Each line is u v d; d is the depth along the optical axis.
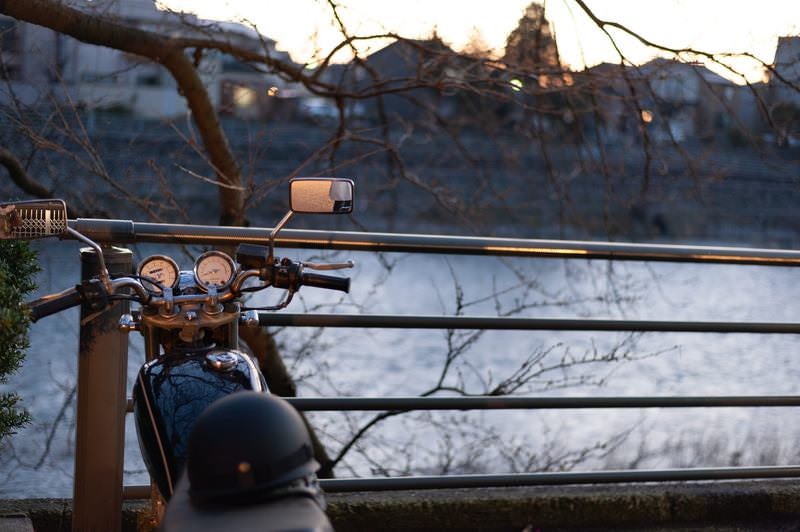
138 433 2.40
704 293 16.53
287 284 2.57
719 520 3.77
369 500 3.61
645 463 8.13
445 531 3.63
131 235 3.06
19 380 7.69
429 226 7.17
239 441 1.70
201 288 2.49
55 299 2.40
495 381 11.19
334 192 2.54
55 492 6.12
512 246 3.34
